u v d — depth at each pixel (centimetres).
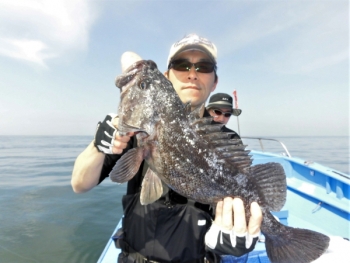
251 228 45
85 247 129
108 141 45
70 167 389
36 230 147
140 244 51
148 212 51
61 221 160
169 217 50
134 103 46
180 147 46
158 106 47
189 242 50
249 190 48
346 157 829
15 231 146
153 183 47
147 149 47
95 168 49
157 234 50
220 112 174
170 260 49
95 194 214
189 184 47
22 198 208
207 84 66
